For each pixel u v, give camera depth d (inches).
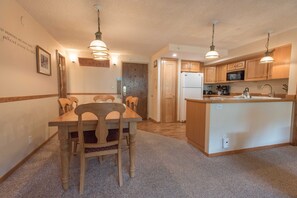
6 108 71.5
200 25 111.6
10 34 75.4
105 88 196.4
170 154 98.1
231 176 73.3
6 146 71.0
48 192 60.7
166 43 154.0
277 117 110.6
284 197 59.1
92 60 188.7
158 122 191.6
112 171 76.9
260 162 87.8
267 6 85.9
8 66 73.5
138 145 113.3
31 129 93.7
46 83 118.2
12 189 62.2
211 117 93.1
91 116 69.4
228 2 82.1
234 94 202.5
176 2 82.3
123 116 68.8
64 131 60.6
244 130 101.4
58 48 150.6
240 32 124.2
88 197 58.3
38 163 83.8
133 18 101.0
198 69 203.2
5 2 71.8
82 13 94.3
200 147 103.3
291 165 84.4
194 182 68.4
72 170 77.3
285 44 121.0
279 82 147.7
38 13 93.8
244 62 171.6
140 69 209.8
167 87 192.2
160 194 60.4
